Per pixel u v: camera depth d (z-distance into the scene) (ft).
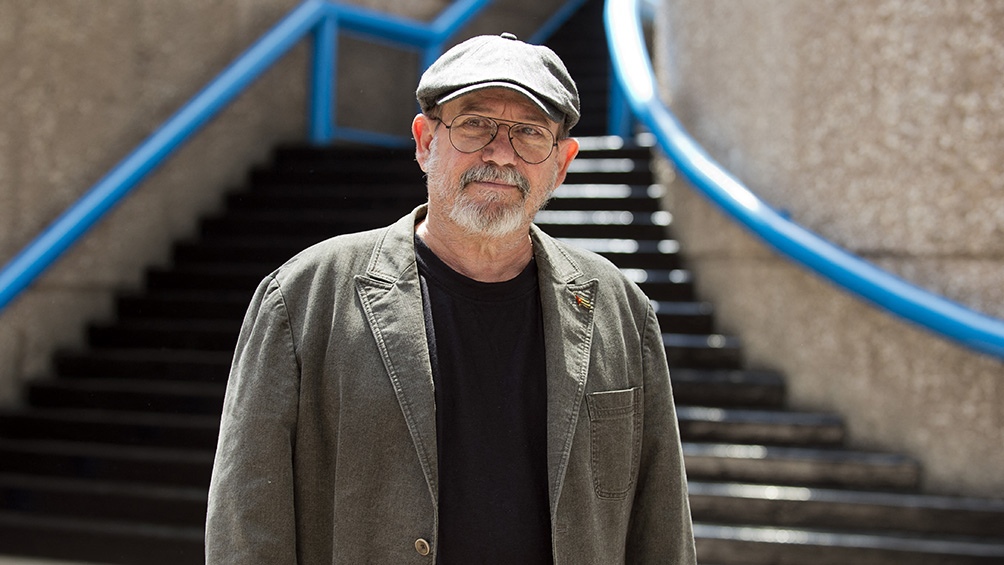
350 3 25.57
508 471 5.88
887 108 14.75
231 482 5.72
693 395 16.22
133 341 18.60
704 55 18.44
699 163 17.10
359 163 23.88
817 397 15.64
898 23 14.62
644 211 20.62
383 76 26.86
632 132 27.20
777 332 16.29
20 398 17.47
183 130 20.13
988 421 14.03
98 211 18.26
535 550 5.84
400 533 5.67
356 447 5.74
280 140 24.70
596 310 6.33
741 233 17.03
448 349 5.99
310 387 5.88
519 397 6.00
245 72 21.89
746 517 14.05
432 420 5.73
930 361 14.44
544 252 6.30
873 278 14.19
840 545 13.21
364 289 5.98
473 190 5.96
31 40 17.65
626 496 6.24
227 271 19.83
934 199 14.34
